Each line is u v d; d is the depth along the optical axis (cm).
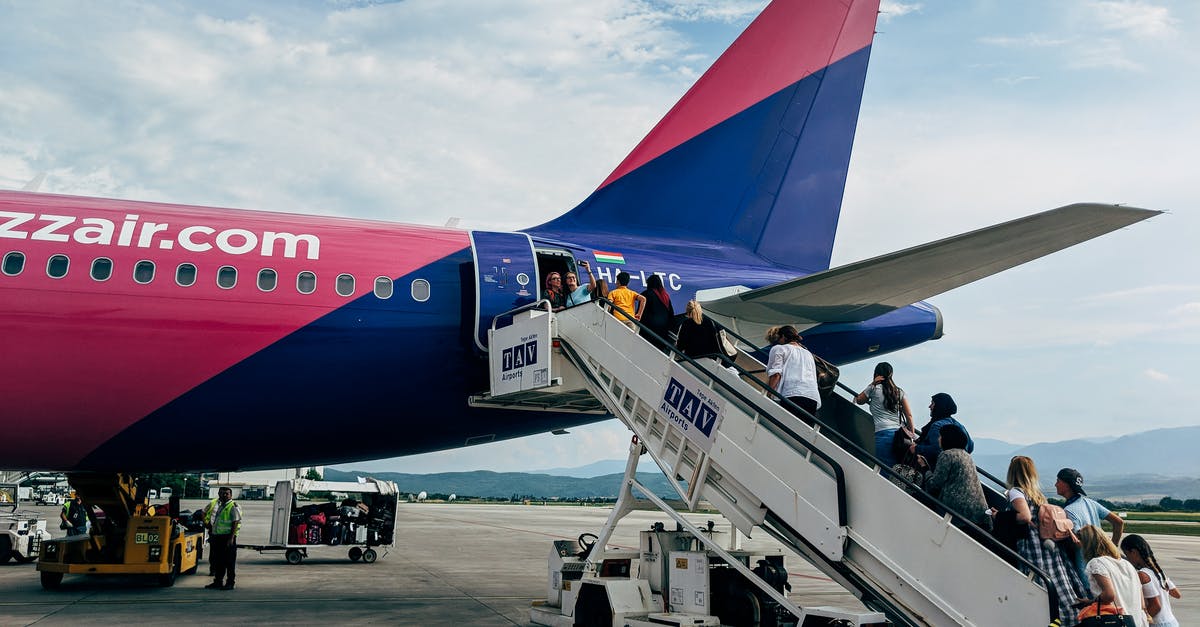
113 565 1631
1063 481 955
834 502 835
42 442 1350
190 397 1350
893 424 1052
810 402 1006
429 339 1448
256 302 1356
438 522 5525
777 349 1034
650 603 1115
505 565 2388
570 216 1797
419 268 1474
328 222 1530
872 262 1258
